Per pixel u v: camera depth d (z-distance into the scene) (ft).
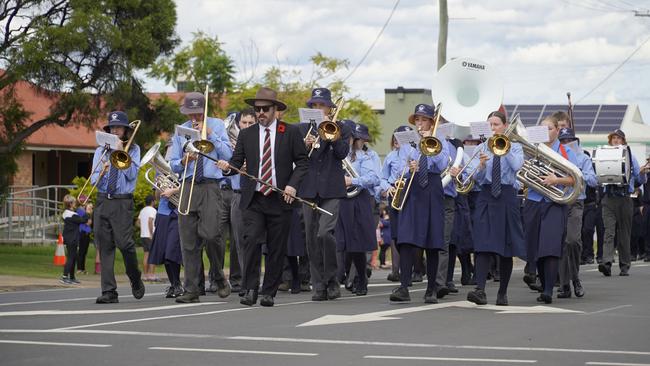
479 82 62.69
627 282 62.18
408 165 46.55
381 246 90.79
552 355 31.37
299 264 57.82
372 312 42.93
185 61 156.76
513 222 45.75
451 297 52.42
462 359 30.60
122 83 103.81
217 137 48.26
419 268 64.13
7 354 31.73
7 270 84.38
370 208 53.93
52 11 102.47
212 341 34.37
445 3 113.60
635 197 84.84
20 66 96.22
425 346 33.22
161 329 37.42
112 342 34.19
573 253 51.57
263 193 45.19
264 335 35.81
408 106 193.98
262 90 45.11
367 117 158.20
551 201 47.70
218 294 50.55
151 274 76.59
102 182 48.96
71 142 151.84
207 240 48.19
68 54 98.17
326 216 49.16
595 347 33.01
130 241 49.19
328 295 50.75
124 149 48.34
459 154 55.88
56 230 124.47
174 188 51.29
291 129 45.62
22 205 127.75
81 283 72.84
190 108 47.88
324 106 50.39
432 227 46.37
